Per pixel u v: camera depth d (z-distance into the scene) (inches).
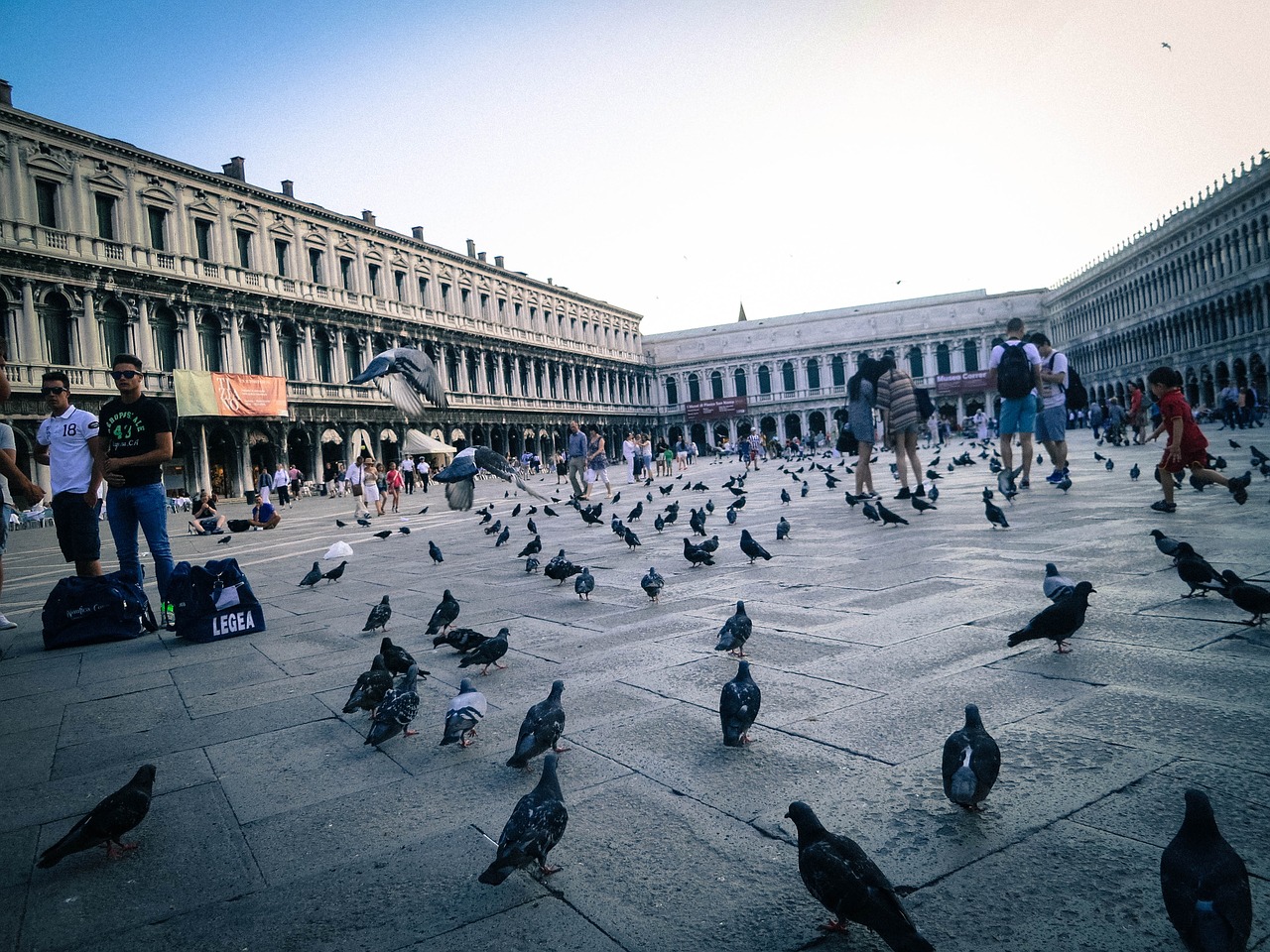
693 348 4362.7
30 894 127.1
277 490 1617.9
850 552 400.2
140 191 1708.9
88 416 354.3
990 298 4082.2
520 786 155.7
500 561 507.8
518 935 106.7
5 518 359.3
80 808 161.0
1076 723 160.1
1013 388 590.9
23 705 239.0
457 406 2640.3
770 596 312.3
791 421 4239.7
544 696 211.5
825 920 105.5
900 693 187.3
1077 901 103.9
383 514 1126.4
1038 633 193.8
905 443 633.0
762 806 138.2
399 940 107.5
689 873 119.3
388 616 310.8
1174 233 2743.6
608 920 108.6
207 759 183.8
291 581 494.0
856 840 124.0
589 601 339.3
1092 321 3538.4
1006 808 129.4
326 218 2187.5
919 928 101.3
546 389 3240.7
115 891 126.7
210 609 321.1
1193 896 87.4
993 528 428.5
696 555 389.1
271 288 2006.6
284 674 256.5
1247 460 729.0
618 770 158.9
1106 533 374.3
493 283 2940.5
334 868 129.2
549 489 1533.0
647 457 1397.6
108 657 302.0
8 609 451.5
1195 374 2667.3
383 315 2335.1
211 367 1859.0
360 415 2214.6
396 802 152.9
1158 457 944.3
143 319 1690.5
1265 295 2229.3
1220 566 273.6
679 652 242.2
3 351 331.3
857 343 4143.7
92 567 353.4
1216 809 122.3
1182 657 191.9
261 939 110.4
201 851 138.2
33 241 1507.1
